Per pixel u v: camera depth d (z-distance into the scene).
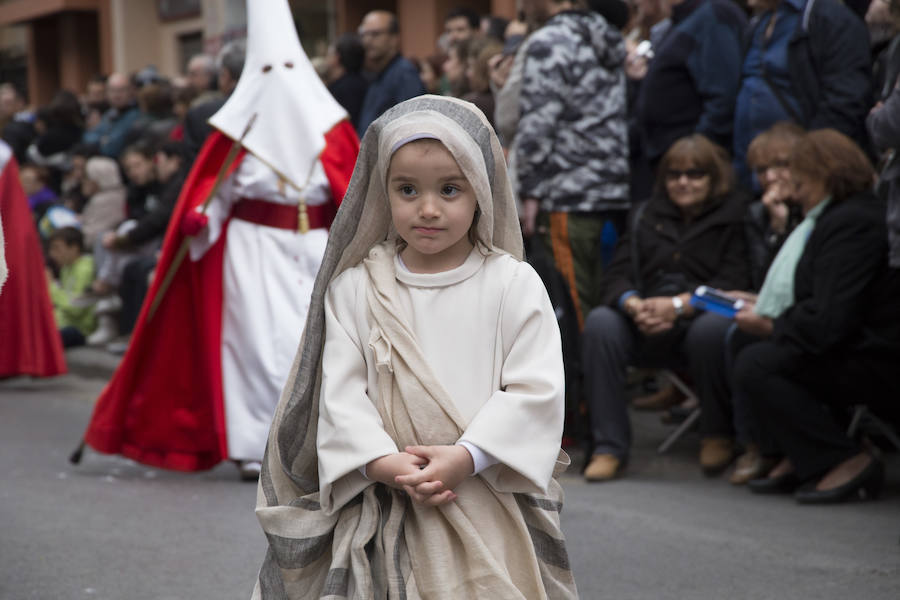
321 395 5.05
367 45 16.50
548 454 4.93
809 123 11.80
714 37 12.44
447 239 4.95
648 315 11.10
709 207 11.53
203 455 11.83
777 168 10.81
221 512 10.14
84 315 21.23
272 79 11.27
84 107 30.61
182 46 41.53
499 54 14.23
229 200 11.50
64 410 15.95
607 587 7.88
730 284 11.38
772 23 12.02
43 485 11.33
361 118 16.69
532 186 12.32
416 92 16.45
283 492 5.30
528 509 5.18
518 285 5.05
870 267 9.67
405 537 4.97
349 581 4.93
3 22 51.59
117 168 21.30
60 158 26.16
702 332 10.93
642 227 11.68
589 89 12.32
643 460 11.84
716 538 8.94
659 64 12.70
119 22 42.25
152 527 9.62
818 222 9.98
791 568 8.16
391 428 4.98
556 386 4.95
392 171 4.94
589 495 10.45
